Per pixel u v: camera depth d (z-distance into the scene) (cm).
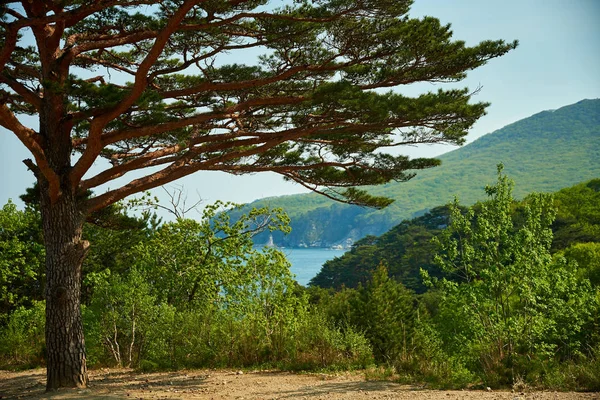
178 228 1933
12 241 2131
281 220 1967
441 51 1102
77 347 1096
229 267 1848
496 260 1072
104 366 1517
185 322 1459
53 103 1127
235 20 1084
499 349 1034
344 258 7775
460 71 1145
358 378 1148
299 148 1396
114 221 1436
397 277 6638
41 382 1273
